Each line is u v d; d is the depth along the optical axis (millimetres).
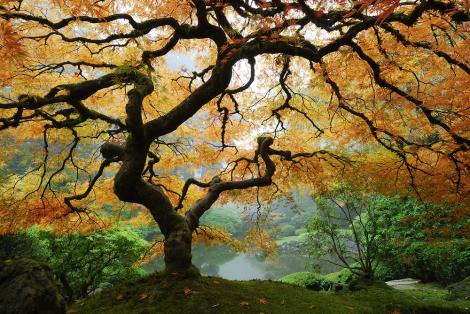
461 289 7094
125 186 4281
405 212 9391
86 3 3791
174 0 4906
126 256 9055
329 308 4273
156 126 4270
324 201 8234
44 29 5547
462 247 8609
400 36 4535
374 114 5715
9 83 5137
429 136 7273
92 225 6094
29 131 6141
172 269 4340
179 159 7344
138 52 6406
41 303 2424
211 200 5352
